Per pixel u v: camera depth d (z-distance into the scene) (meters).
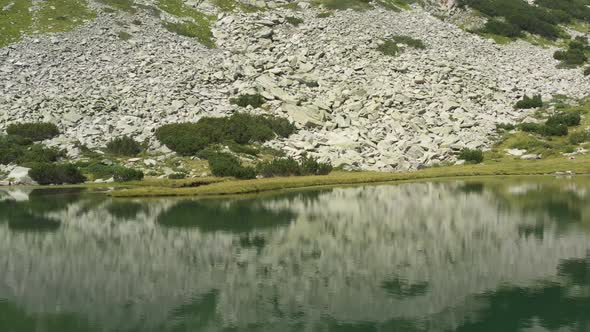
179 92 79.12
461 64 100.75
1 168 63.34
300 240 34.75
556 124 81.69
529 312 23.00
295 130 76.38
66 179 60.78
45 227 38.66
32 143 67.94
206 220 40.47
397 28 111.56
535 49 118.38
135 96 77.75
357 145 72.38
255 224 39.16
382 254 31.53
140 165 64.19
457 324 21.89
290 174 64.31
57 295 25.56
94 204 47.44
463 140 77.69
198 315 23.25
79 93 77.06
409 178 63.34
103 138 69.38
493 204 45.19
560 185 54.56
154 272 28.75
